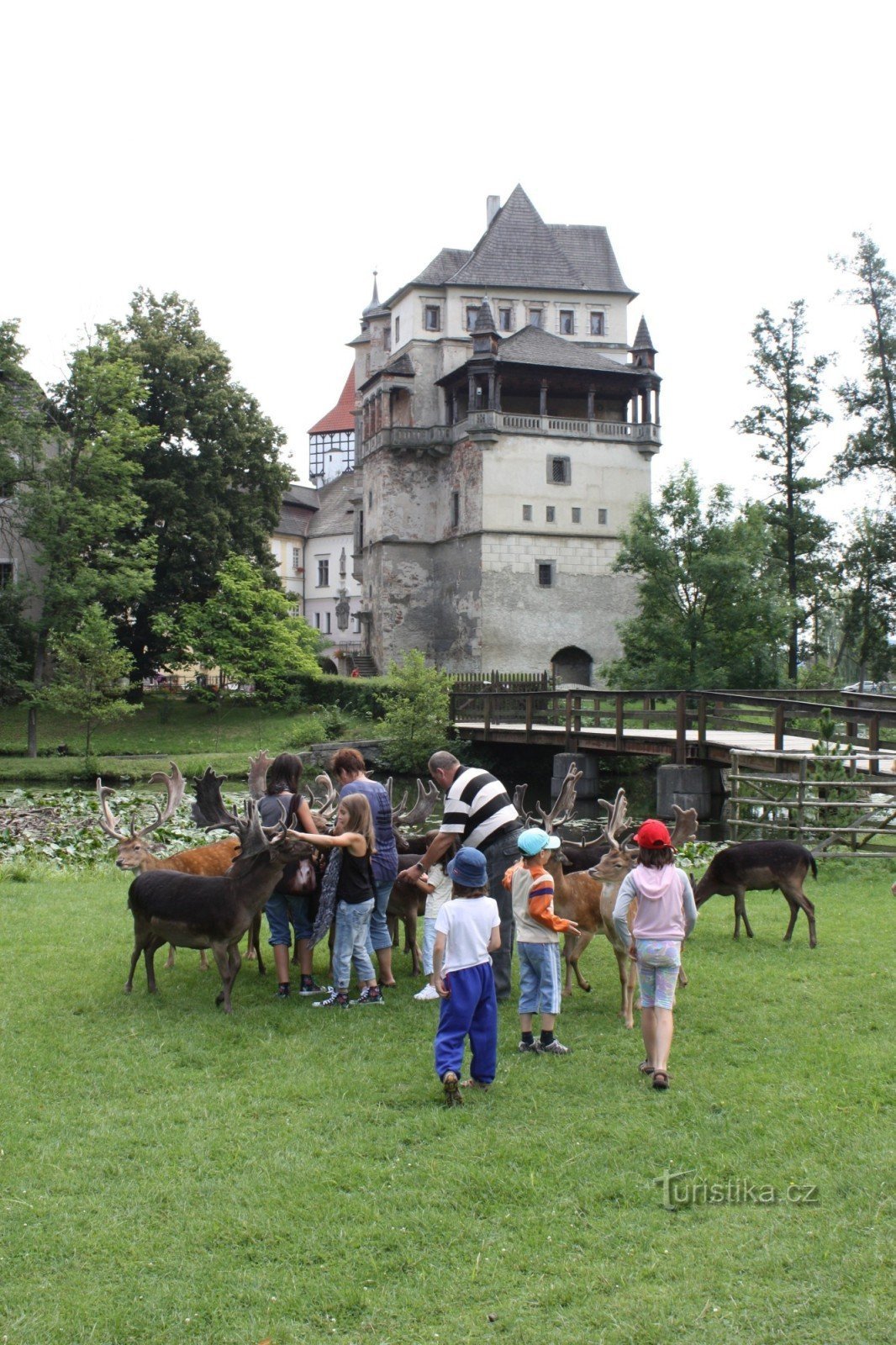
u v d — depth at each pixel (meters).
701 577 42.50
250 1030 8.38
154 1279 5.08
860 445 47.97
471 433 55.44
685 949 10.83
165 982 9.72
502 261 62.25
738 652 43.00
